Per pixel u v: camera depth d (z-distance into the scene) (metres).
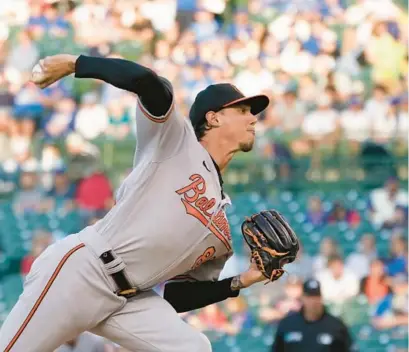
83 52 55.69
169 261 14.92
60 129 50.34
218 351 40.66
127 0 57.78
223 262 16.12
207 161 15.13
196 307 16.19
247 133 15.74
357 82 55.16
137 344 15.11
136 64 14.04
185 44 56.09
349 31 57.41
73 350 25.23
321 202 49.97
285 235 15.55
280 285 43.12
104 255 14.67
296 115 52.41
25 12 56.44
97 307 14.80
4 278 45.53
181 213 14.73
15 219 47.53
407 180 51.41
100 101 51.34
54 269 14.71
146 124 14.54
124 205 14.77
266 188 50.56
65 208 48.00
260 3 58.66
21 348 14.58
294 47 56.12
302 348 29.08
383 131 52.53
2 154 49.44
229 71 54.91
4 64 53.75
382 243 48.00
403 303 43.66
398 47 56.75
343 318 43.00
